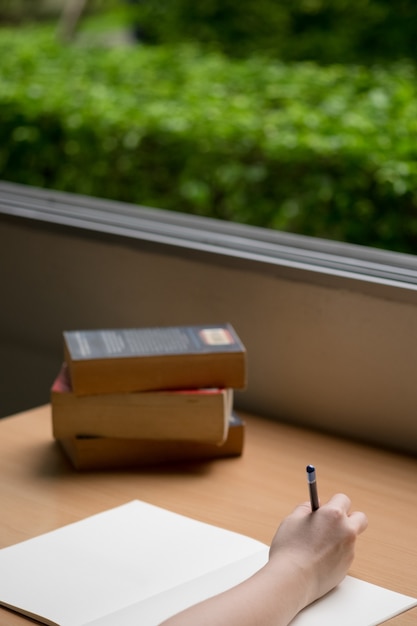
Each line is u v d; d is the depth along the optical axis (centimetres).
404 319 185
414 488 172
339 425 196
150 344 178
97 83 399
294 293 198
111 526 152
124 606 129
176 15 519
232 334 184
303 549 131
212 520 157
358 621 127
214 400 173
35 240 234
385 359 189
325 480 174
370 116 319
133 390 173
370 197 283
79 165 338
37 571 138
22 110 346
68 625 125
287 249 210
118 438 175
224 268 206
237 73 408
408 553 148
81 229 226
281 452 185
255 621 118
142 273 219
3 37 520
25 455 180
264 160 307
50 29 541
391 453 188
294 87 371
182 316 215
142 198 330
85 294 230
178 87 389
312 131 309
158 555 143
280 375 203
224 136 313
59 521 156
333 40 462
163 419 174
